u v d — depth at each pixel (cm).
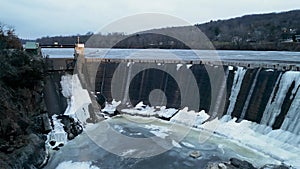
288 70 3672
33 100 3550
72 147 3316
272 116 3416
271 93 3559
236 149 3173
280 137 3162
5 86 2977
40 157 2842
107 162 2902
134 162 2880
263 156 2936
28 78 3278
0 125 2514
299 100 3191
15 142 2612
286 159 2783
